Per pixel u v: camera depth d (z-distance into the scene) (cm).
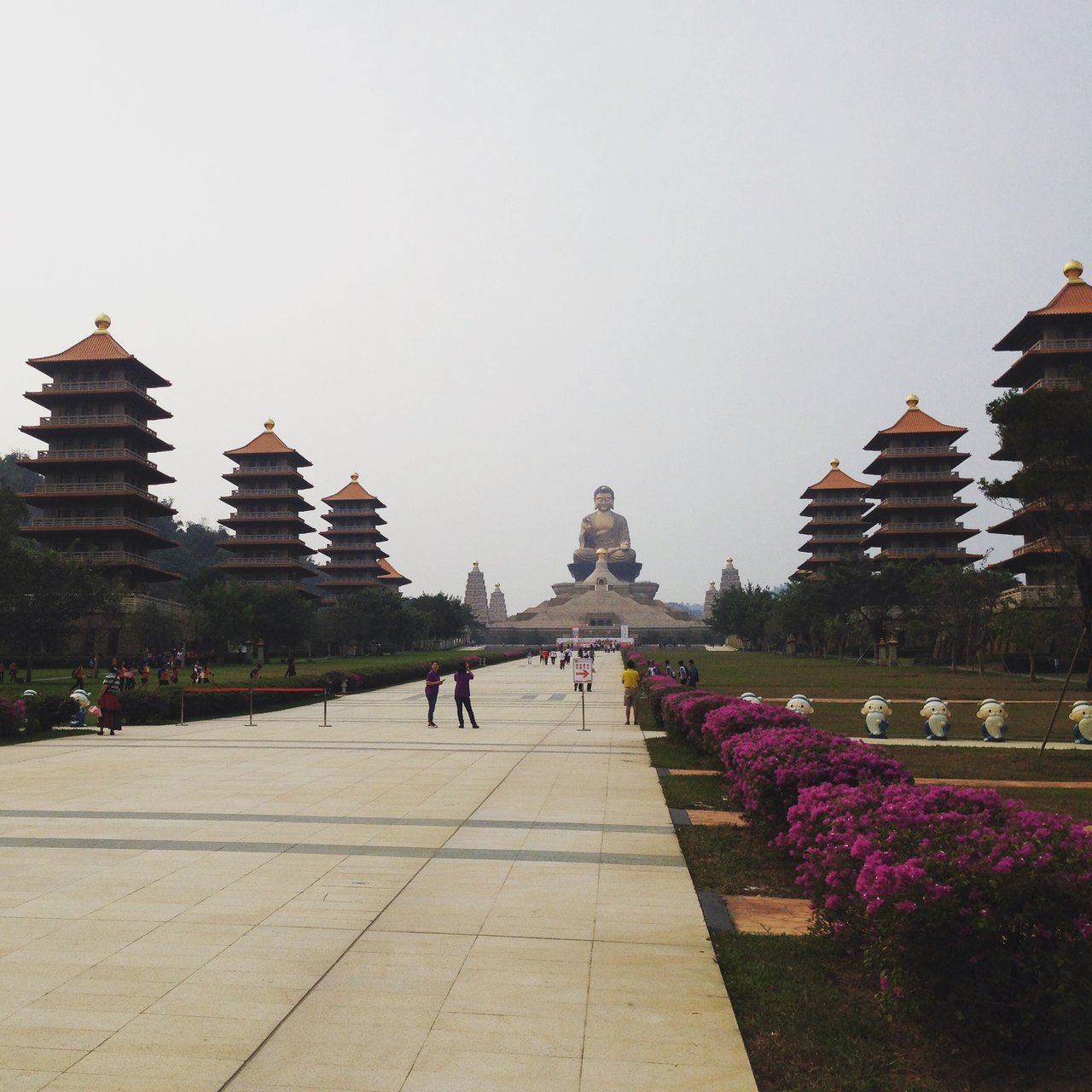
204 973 792
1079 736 2730
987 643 7600
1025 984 621
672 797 1706
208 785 1820
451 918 952
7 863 1172
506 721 3497
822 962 830
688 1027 689
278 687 4178
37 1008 718
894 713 3622
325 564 15825
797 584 11694
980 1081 622
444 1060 634
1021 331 8856
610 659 11825
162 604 9369
